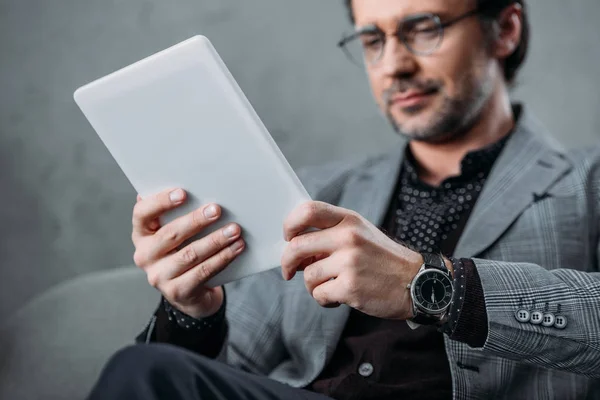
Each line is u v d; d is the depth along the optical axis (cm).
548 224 157
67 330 180
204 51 119
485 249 156
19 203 319
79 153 319
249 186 126
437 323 128
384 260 125
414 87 173
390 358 153
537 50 322
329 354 159
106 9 320
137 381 102
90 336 180
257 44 323
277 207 127
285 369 168
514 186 162
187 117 123
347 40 189
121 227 319
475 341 127
